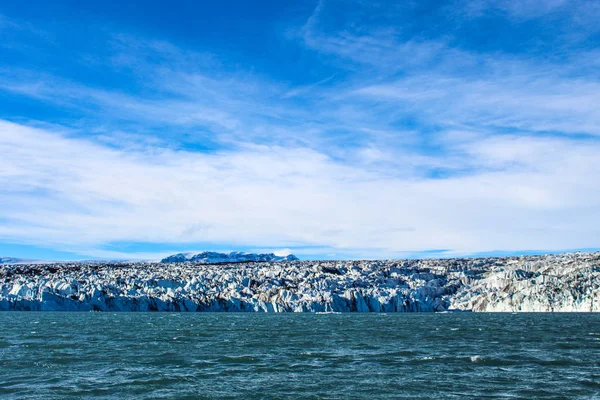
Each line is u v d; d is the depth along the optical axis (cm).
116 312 16750
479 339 7162
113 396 3572
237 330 8794
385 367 4703
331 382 4025
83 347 6138
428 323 10856
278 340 7025
